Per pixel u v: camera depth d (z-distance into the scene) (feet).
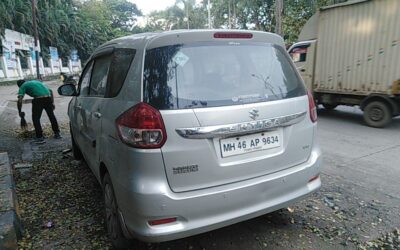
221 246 9.78
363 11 26.30
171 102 7.77
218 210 8.06
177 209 7.63
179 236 7.77
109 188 9.68
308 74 31.91
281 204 9.02
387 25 24.77
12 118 34.42
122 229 8.70
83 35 155.02
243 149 8.37
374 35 25.75
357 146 20.39
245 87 8.75
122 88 8.91
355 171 15.76
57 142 23.16
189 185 7.82
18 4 98.02
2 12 85.40
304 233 10.35
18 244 10.15
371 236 10.11
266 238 10.12
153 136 7.57
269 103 8.74
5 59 89.45
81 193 13.98
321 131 25.09
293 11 68.54
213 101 8.13
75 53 154.10
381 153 18.65
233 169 8.22
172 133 7.61
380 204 12.22
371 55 26.12
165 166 7.60
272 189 8.80
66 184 15.05
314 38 31.37
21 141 23.72
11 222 9.58
